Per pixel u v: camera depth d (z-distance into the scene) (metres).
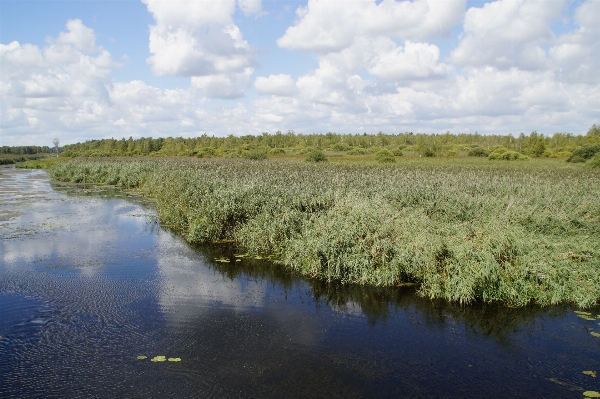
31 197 28.81
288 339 8.44
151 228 18.64
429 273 10.95
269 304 10.26
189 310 9.80
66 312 9.55
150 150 102.12
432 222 13.73
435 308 10.08
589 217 15.63
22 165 72.19
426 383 6.99
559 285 10.32
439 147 83.00
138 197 28.97
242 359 7.62
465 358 7.83
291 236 14.05
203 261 13.71
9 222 19.80
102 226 19.00
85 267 12.89
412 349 8.14
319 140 116.06
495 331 8.95
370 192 19.70
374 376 7.16
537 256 10.77
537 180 27.72
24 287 11.09
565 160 64.62
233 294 10.87
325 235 12.55
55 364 7.38
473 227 12.48
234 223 17.09
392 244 12.01
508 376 7.25
